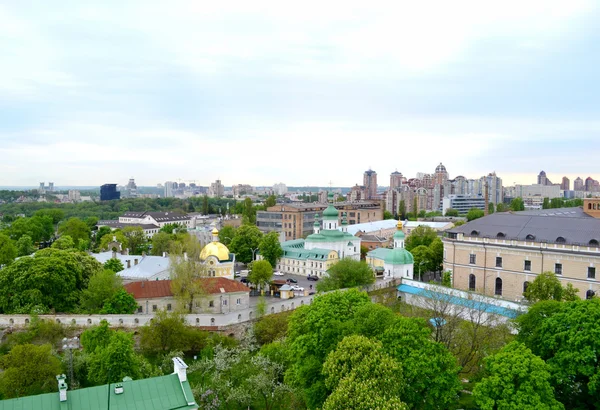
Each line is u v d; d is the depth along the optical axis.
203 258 159.62
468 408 76.00
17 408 53.81
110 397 56.81
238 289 132.00
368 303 86.06
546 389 60.41
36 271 120.44
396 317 77.94
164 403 57.53
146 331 106.50
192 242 166.00
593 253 130.62
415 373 65.12
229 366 90.19
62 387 55.53
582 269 133.00
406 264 173.62
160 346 105.19
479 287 154.25
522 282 145.00
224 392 82.19
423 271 196.12
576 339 68.31
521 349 65.94
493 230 155.38
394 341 69.38
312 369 75.50
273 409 83.62
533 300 120.81
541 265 140.62
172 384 59.56
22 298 118.50
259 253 198.12
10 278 121.94
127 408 56.16
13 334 108.38
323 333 78.94
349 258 154.62
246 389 80.56
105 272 126.12
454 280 161.00
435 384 65.88
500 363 63.81
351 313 84.81
